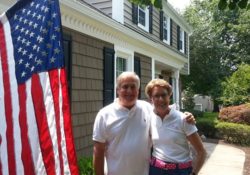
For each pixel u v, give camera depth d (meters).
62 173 2.53
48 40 2.63
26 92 2.62
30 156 2.58
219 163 9.58
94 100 8.43
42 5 2.67
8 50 2.69
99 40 8.81
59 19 2.63
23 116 2.61
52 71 2.61
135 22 11.69
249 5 4.16
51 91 2.60
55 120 2.57
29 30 2.68
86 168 5.85
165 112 3.31
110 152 3.21
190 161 3.36
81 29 7.88
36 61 2.63
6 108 2.63
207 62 27.53
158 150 3.32
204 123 15.29
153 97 3.29
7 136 2.62
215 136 15.10
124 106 3.20
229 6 4.13
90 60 8.30
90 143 8.18
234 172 8.50
